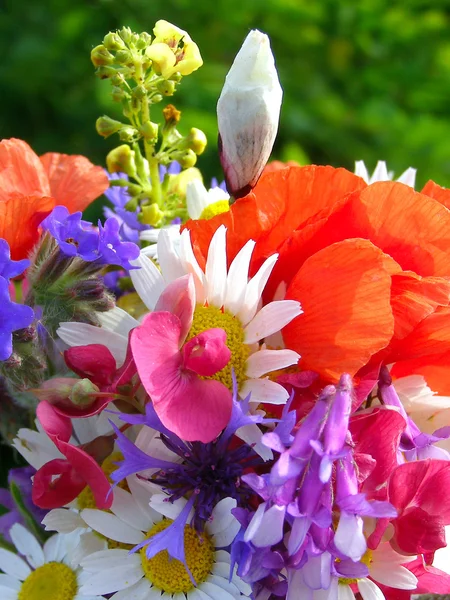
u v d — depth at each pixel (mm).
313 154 665
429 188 247
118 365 219
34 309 231
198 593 223
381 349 214
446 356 225
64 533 233
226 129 227
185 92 602
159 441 219
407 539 213
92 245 220
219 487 218
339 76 679
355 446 210
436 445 232
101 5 683
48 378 234
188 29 667
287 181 230
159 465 216
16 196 236
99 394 209
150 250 243
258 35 224
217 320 218
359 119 645
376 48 679
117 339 220
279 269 226
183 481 219
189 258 217
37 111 710
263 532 196
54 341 231
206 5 655
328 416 202
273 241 231
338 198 231
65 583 248
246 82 223
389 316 208
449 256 222
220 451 217
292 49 679
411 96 669
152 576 224
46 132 704
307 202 232
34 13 727
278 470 198
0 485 279
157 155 257
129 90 249
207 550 224
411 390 226
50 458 234
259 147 228
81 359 214
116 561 226
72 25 673
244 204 223
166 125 258
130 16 675
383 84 669
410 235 222
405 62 678
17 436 250
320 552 199
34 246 235
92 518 224
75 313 225
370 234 223
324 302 213
